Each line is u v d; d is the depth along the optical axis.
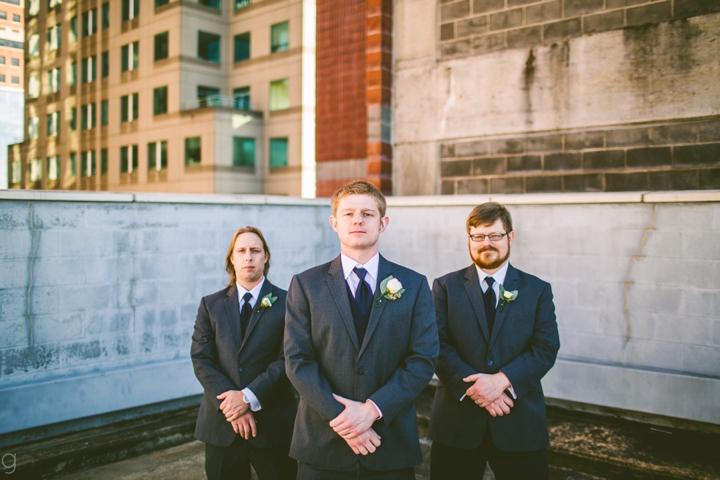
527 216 4.75
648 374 4.12
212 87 31.91
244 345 2.91
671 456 3.66
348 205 2.27
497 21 5.52
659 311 4.15
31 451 3.83
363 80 6.57
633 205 4.26
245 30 31.67
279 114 30.58
